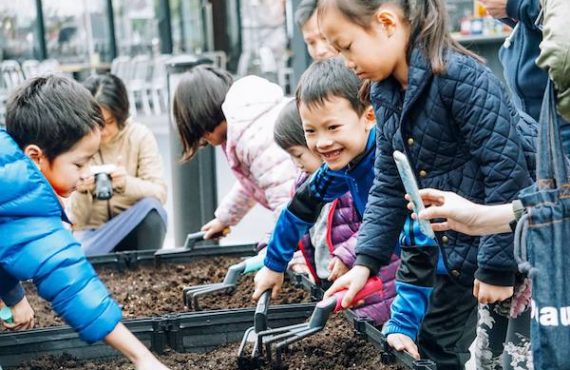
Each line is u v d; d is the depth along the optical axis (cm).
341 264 281
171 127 461
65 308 203
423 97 227
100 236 394
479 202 234
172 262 364
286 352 246
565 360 181
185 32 1279
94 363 249
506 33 644
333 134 249
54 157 221
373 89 238
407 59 225
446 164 234
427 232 207
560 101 187
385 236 244
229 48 1229
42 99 220
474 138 223
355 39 218
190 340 257
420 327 267
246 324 261
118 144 414
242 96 317
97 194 370
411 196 206
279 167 312
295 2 470
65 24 1284
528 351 244
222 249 369
